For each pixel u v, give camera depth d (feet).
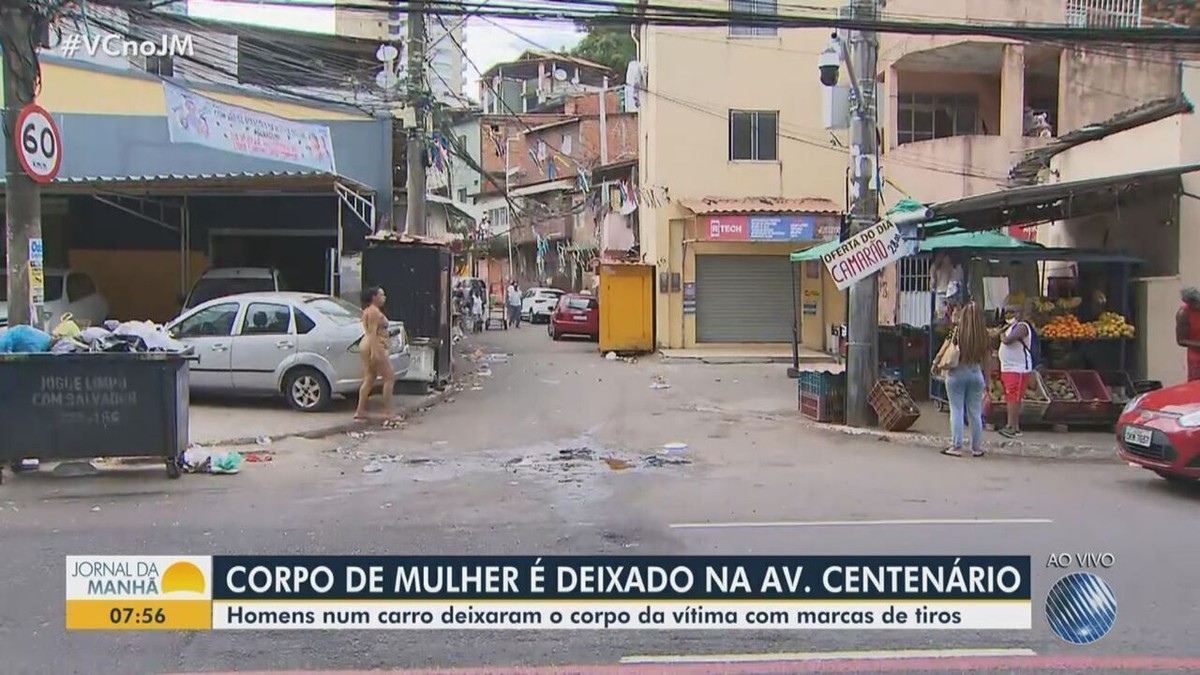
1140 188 45.34
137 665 15.99
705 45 85.10
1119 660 16.16
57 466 31.50
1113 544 23.22
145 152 65.41
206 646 16.84
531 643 17.02
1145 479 32.40
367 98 87.40
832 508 27.37
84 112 64.59
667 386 60.18
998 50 74.13
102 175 64.64
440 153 79.46
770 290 86.38
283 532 24.21
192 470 32.30
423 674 15.67
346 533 24.13
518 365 72.95
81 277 61.77
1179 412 29.63
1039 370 44.04
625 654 16.52
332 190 59.77
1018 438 40.04
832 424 45.11
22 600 19.06
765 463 35.63
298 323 45.44
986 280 49.47
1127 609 18.62
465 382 61.41
